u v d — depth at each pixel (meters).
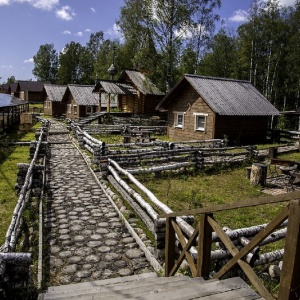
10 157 13.83
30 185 7.50
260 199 2.10
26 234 5.81
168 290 2.87
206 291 2.61
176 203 8.03
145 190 7.14
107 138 21.08
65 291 3.76
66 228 6.23
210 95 19.53
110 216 6.92
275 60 33.72
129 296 2.88
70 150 15.96
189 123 21.23
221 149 12.80
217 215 7.03
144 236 5.75
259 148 18.11
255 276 2.38
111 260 5.03
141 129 24.75
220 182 10.41
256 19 32.59
